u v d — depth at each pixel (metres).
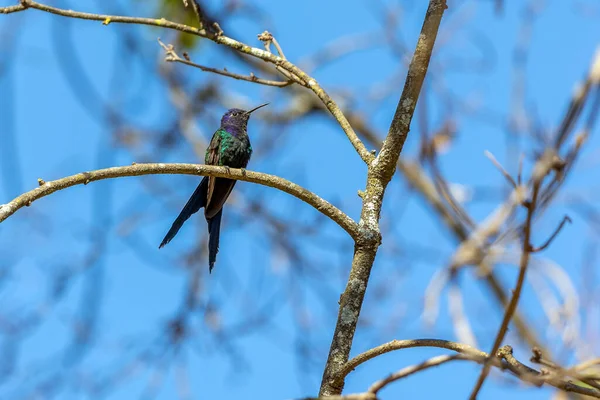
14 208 7.42
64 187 7.79
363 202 8.66
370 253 8.34
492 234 12.51
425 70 8.70
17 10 9.79
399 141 8.71
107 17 10.12
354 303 8.11
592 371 8.16
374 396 6.08
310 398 5.97
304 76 9.95
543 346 16.02
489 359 5.85
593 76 5.41
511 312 5.61
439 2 8.66
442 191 9.20
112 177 8.09
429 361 6.25
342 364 7.79
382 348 7.30
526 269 5.46
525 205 5.38
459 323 12.67
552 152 5.39
